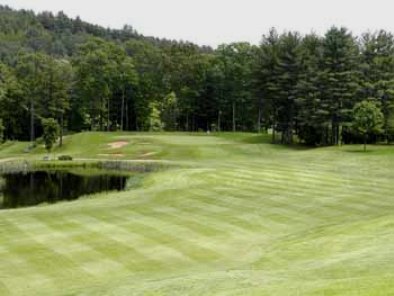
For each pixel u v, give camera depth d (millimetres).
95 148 80375
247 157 68062
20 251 19734
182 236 22188
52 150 83562
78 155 75562
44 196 42281
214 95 115875
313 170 46094
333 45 76812
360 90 76625
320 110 75125
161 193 32781
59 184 49750
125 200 30453
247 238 22234
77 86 106188
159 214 26469
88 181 51750
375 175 43594
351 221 25734
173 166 57125
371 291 11352
